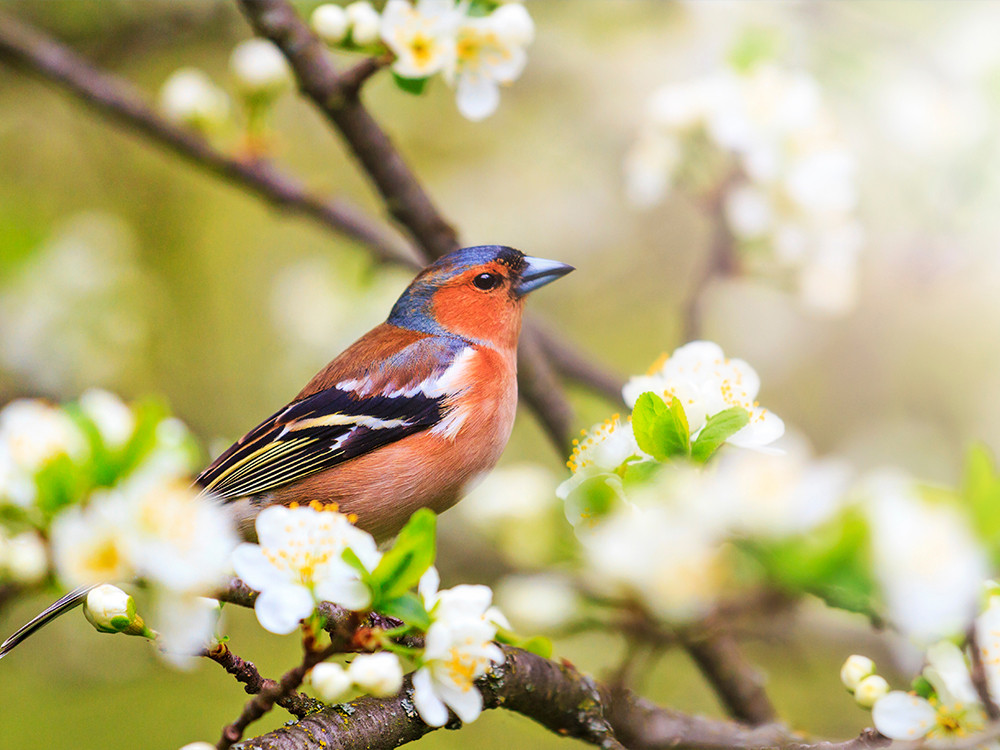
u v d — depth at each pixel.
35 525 5.26
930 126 11.33
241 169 10.41
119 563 4.62
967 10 12.00
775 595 4.91
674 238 16.00
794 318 16.02
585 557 6.52
